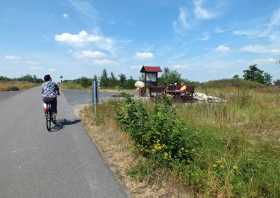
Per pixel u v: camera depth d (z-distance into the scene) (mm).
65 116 14711
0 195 4988
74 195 4945
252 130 9641
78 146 8328
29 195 4973
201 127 8984
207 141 7266
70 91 45844
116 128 9867
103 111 13617
